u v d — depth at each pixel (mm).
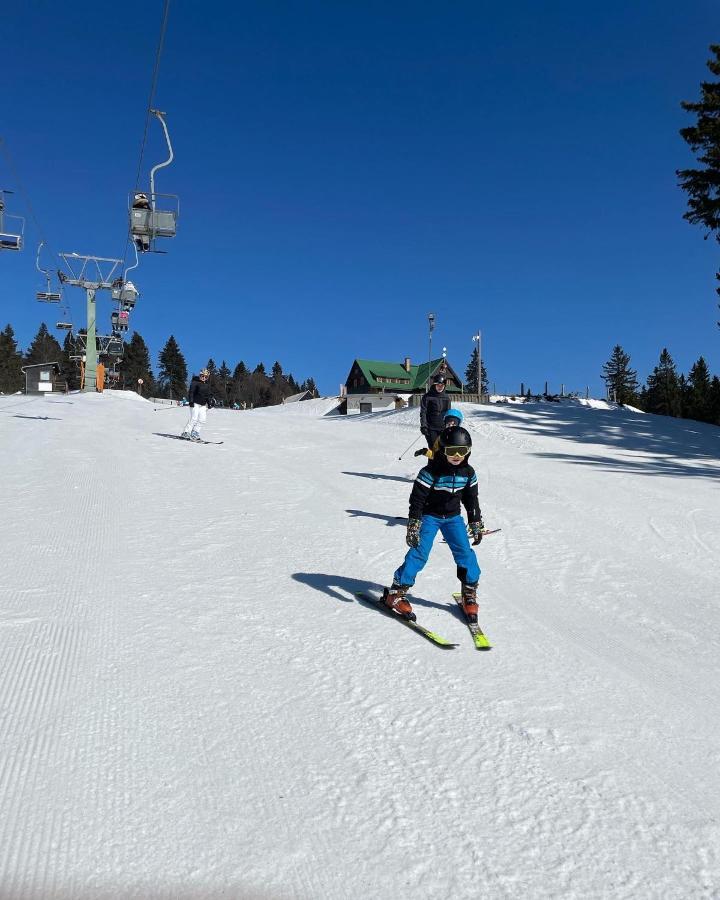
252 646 4355
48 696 3584
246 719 3477
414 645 4555
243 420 23891
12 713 3398
